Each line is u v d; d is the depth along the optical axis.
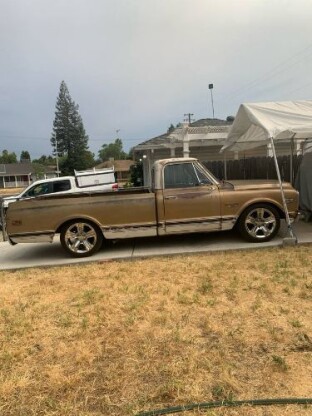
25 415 2.80
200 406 2.75
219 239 7.89
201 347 3.59
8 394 3.06
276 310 4.27
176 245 7.63
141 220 7.09
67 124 76.56
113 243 8.18
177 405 2.80
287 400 2.75
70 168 76.56
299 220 9.42
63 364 3.46
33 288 5.65
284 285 4.98
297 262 5.93
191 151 19.70
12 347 3.80
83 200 7.04
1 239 10.33
